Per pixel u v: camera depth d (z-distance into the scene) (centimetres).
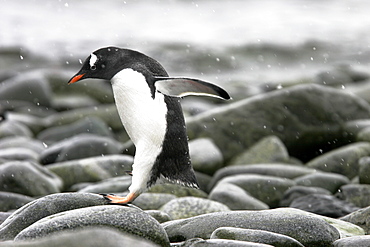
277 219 777
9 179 1166
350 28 4344
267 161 1464
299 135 1568
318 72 2917
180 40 3881
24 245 544
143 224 707
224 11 5025
